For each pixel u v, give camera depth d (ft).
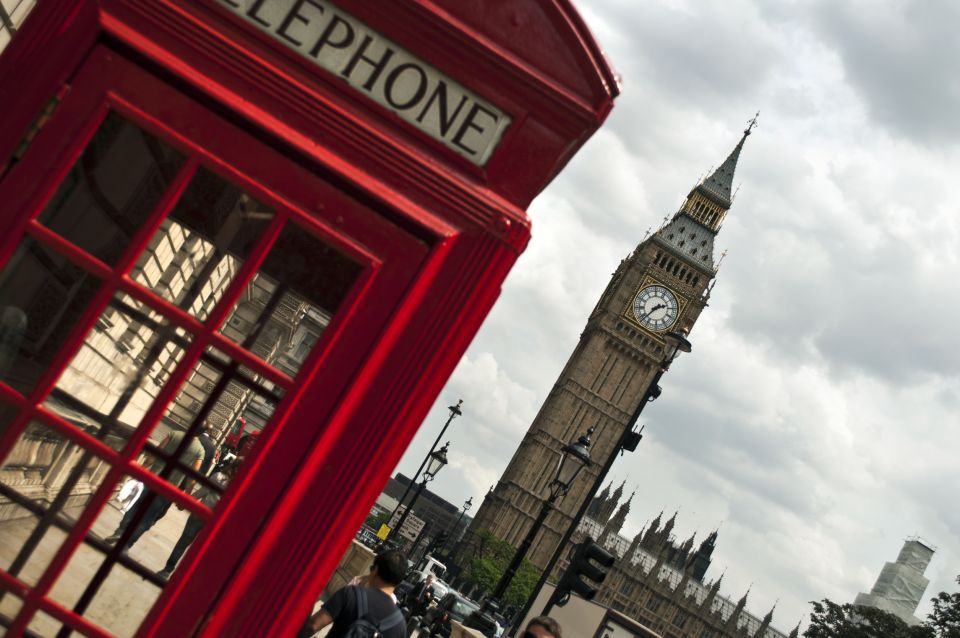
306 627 17.29
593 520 632.38
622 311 490.49
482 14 10.14
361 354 10.03
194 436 10.28
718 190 508.53
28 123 9.68
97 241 10.74
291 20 10.02
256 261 9.93
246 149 9.87
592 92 10.27
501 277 10.31
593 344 488.85
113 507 10.25
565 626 73.56
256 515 9.77
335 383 9.99
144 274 11.39
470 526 510.58
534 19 10.22
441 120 10.22
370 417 10.06
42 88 9.64
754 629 643.45
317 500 9.95
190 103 9.82
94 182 10.25
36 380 10.45
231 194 10.47
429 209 10.15
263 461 9.83
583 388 488.02
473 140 10.28
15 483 10.55
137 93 9.77
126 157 10.27
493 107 10.26
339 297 10.47
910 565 483.92
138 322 12.41
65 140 9.61
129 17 9.78
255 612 9.80
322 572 9.98
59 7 9.60
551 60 10.25
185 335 12.18
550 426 488.02
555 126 10.32
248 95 9.89
